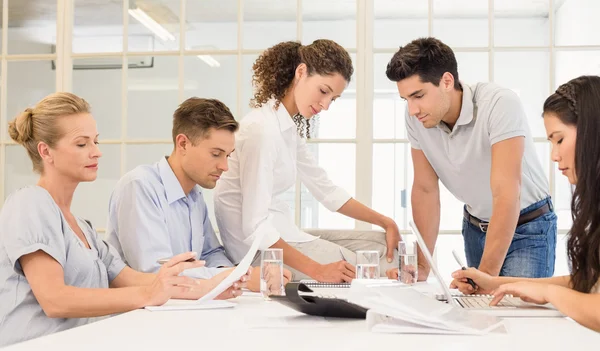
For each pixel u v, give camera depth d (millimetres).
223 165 2494
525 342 1164
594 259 1657
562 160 1756
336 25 4289
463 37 4352
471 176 2855
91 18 4473
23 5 4562
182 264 1726
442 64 2609
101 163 4406
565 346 1122
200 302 1707
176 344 1138
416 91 2615
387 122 5488
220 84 4363
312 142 4184
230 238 2812
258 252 2762
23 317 1801
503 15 4320
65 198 2029
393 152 5512
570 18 4297
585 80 1727
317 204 4355
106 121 4449
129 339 1188
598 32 4363
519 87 4391
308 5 4312
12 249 1774
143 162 4387
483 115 2680
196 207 2590
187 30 4395
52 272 1788
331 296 1463
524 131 2645
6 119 4520
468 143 2766
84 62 4473
